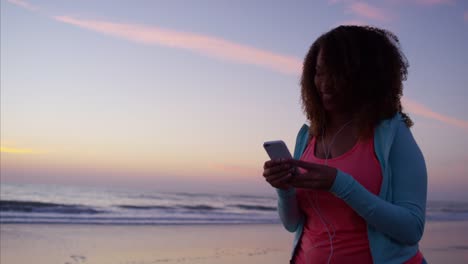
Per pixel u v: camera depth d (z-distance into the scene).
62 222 15.91
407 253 1.57
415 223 1.49
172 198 43.66
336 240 1.68
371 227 1.59
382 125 1.65
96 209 23.25
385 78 1.68
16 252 9.50
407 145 1.60
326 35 1.80
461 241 13.04
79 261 8.77
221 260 9.24
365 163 1.64
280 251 10.69
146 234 13.22
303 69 1.96
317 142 1.93
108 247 10.45
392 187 1.58
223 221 20.36
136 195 45.25
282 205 1.81
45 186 51.41
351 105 1.76
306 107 1.95
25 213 18.86
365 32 1.73
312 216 1.78
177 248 10.64
